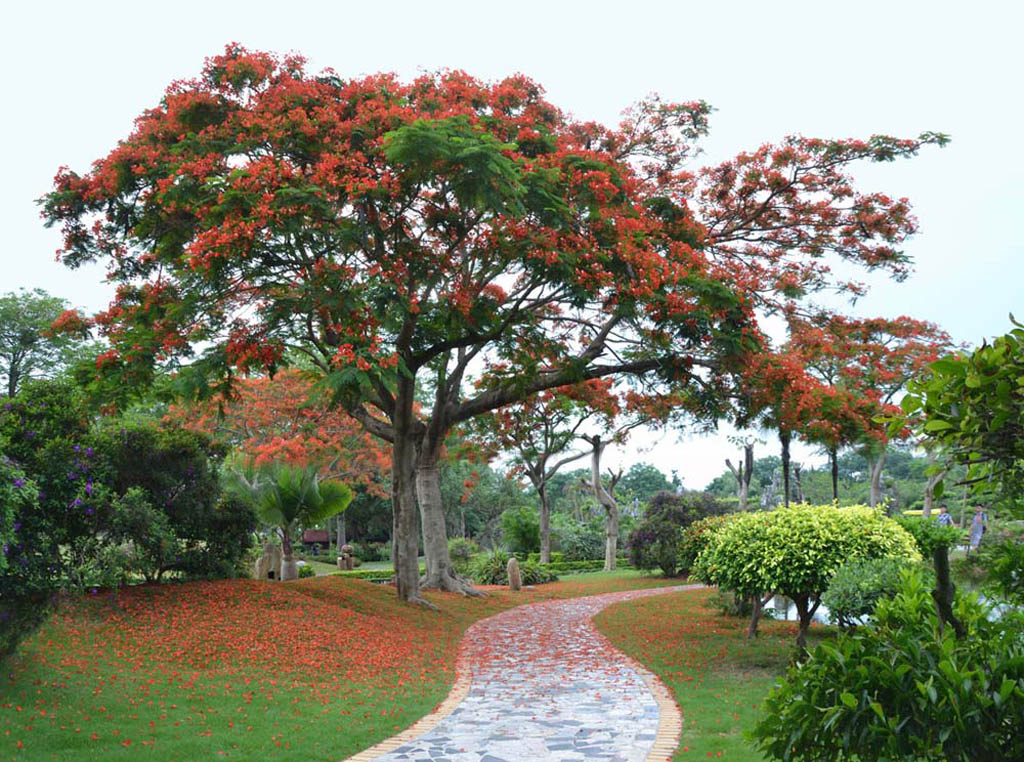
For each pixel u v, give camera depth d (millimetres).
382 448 31609
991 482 3977
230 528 17188
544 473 40031
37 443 12078
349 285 13883
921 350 19500
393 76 16625
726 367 16703
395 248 14992
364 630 15758
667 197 17906
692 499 32969
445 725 9617
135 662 11461
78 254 16922
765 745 4559
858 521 13227
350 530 55188
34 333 38875
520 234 14688
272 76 16219
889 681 3928
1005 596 4730
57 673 10203
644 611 21500
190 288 15281
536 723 9656
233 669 11891
